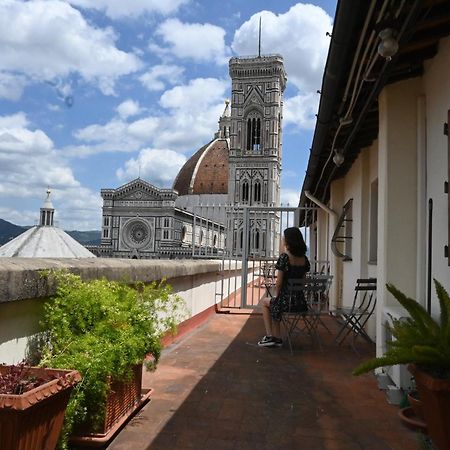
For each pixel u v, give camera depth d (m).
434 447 3.33
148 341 3.84
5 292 2.74
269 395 4.64
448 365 3.20
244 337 7.62
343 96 4.75
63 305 3.34
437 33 4.05
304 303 6.96
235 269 12.76
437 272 4.39
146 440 3.50
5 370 2.59
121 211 83.31
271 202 86.88
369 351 6.72
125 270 4.64
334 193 10.52
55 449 2.78
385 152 5.14
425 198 4.91
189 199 108.50
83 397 3.04
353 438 3.64
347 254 9.77
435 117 4.52
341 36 3.62
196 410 4.16
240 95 88.69
